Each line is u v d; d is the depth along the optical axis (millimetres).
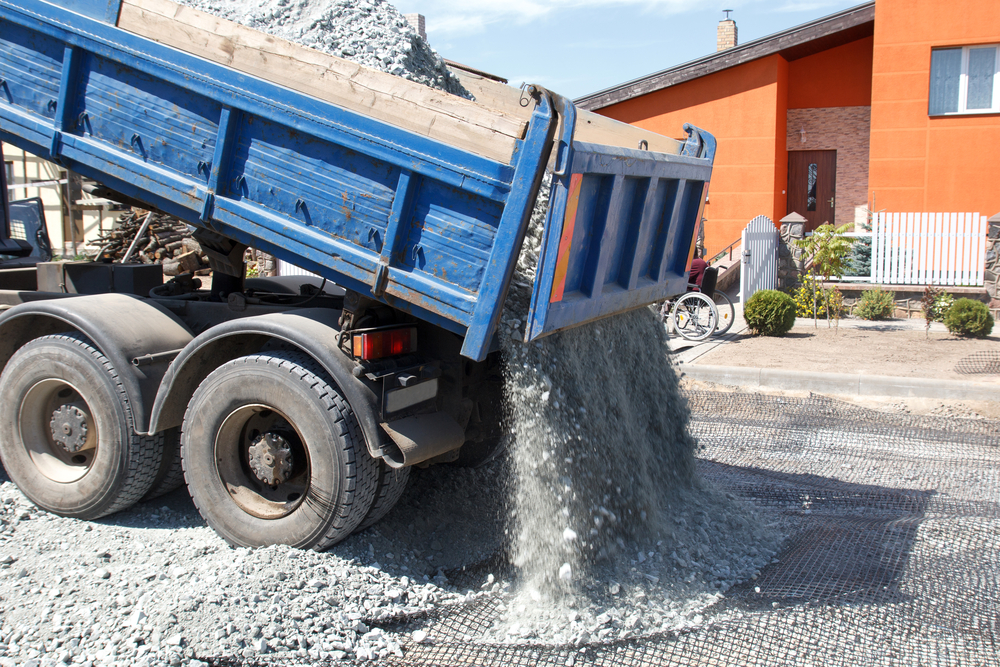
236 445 3883
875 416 7031
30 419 4246
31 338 4410
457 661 3061
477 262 3266
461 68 5652
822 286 13219
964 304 10812
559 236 3164
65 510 4164
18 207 6617
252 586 3332
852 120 17406
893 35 15289
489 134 3168
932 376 8156
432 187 3328
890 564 3910
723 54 16750
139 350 3961
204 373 3947
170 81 3725
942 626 3328
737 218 17406
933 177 15422
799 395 7738
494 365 4191
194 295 4812
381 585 3537
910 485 5207
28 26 4000
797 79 17750
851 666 3043
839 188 17750
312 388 3529
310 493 3600
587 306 3693
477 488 4715
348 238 3502
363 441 3566
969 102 15188
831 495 5008
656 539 4062
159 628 3018
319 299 4781
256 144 3645
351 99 3418
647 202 4047
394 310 3840
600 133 4406
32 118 4090
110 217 19828
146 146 3879
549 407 3600
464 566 3848
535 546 3627
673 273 4945
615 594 3564
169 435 4133
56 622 3092
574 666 3041
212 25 3658
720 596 3598
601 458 3936
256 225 3668
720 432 6578
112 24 3848
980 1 14656
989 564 3896
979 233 12789
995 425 6684
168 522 4227
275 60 3549
